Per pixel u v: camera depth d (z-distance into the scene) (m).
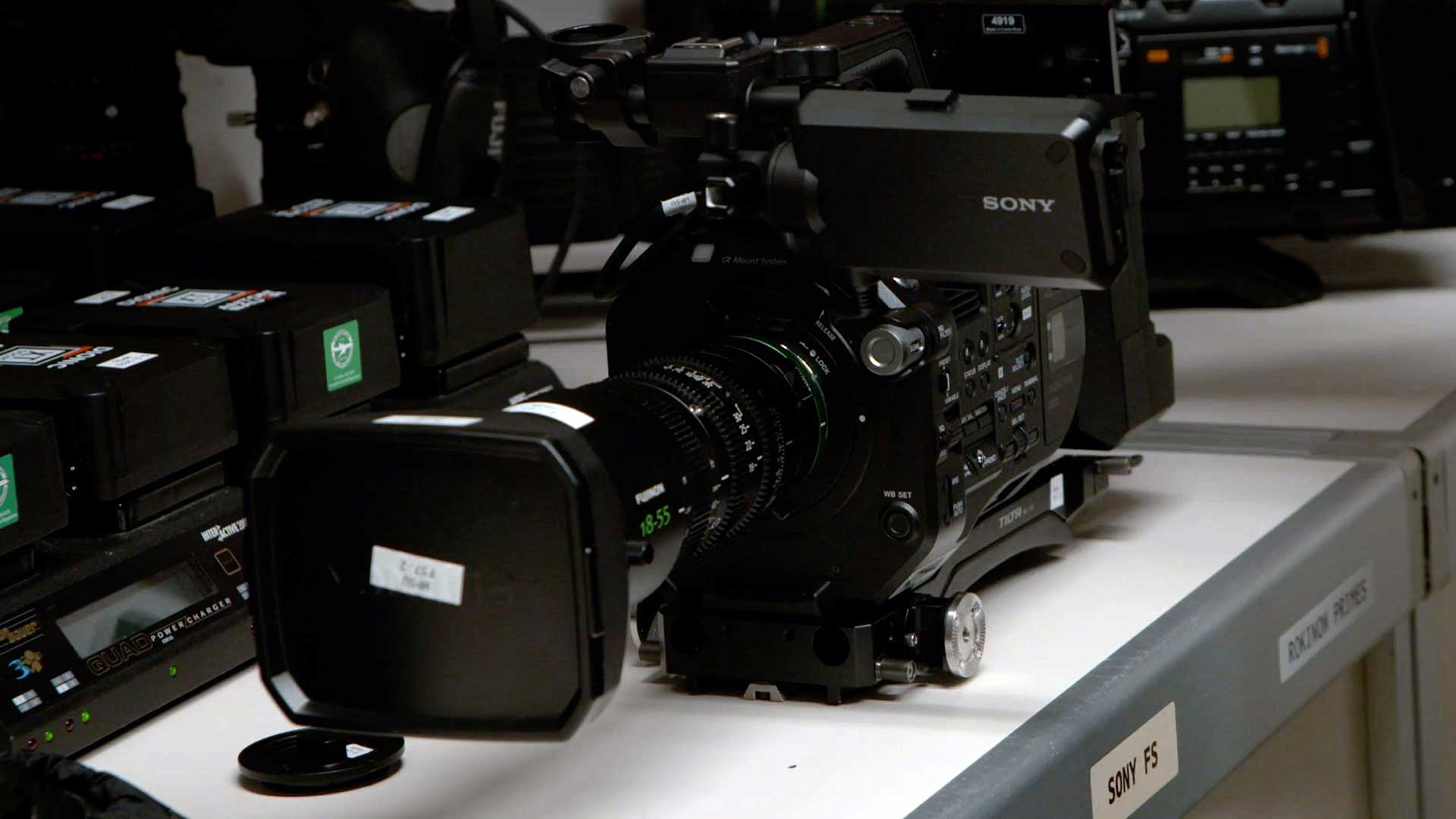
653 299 0.90
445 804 0.80
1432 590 1.29
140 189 1.47
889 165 0.76
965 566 0.97
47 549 0.95
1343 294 1.76
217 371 1.02
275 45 1.48
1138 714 0.88
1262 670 1.02
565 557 0.66
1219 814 1.17
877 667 0.88
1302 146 1.65
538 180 1.67
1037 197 0.74
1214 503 1.17
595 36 0.90
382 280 1.20
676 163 1.76
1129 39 1.66
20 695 0.86
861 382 0.85
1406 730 1.31
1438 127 1.63
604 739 0.86
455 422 0.68
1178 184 1.67
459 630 0.68
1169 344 1.19
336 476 0.69
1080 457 1.13
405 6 1.55
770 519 0.89
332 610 0.70
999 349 0.93
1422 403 1.38
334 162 1.50
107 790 0.72
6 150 1.46
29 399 0.94
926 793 0.78
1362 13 1.62
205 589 0.98
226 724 0.92
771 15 1.64
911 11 1.13
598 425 0.73
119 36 1.45
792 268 0.87
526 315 1.31
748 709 0.89
